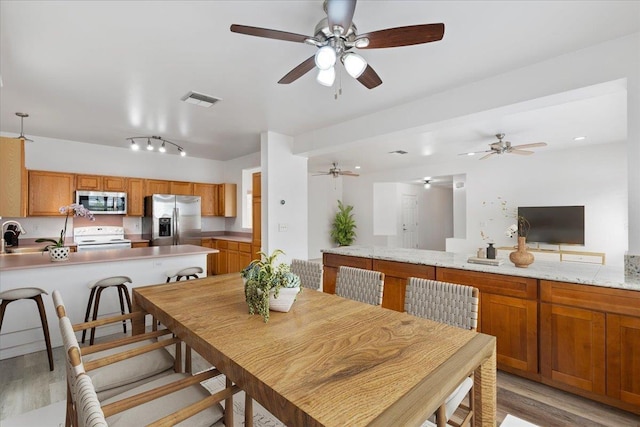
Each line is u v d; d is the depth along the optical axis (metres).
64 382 2.37
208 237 6.15
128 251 3.85
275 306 1.67
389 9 1.83
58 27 2.00
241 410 2.08
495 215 6.33
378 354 1.20
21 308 2.83
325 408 0.87
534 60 2.44
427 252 3.57
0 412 2.02
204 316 1.61
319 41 1.78
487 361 1.34
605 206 5.22
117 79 2.78
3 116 3.79
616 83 2.19
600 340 2.05
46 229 4.88
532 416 1.99
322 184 9.04
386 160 6.67
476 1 1.77
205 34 2.10
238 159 6.47
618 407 2.02
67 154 5.02
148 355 1.73
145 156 5.84
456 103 2.95
